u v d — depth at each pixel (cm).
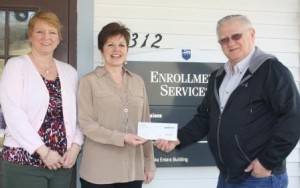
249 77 212
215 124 226
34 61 244
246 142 210
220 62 328
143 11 321
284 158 199
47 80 240
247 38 220
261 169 203
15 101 230
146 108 266
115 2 317
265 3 336
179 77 322
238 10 333
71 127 242
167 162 319
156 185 321
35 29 242
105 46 253
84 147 252
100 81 249
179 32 325
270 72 207
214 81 241
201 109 262
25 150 230
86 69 311
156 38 322
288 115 198
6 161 235
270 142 201
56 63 253
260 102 210
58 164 232
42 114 232
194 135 259
